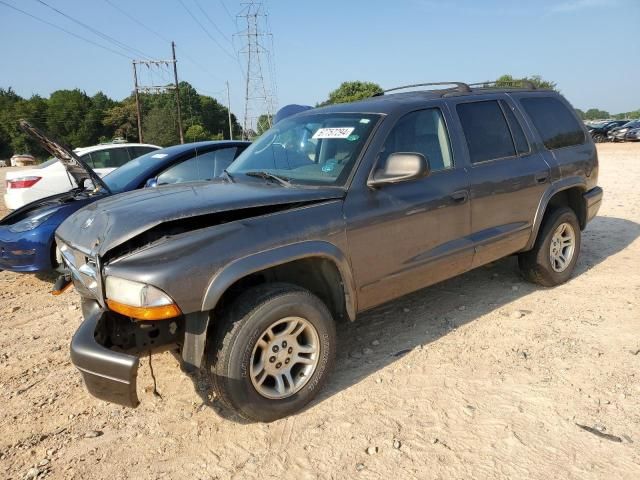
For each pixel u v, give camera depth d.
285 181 3.50
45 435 3.06
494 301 4.65
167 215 2.76
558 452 2.64
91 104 89.94
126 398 2.56
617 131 34.25
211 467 2.71
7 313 5.18
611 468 2.51
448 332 4.07
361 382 3.41
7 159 75.75
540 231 4.71
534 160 4.55
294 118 4.31
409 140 3.69
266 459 2.73
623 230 7.17
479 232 4.08
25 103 82.94
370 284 3.41
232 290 3.01
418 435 2.84
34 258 5.56
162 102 79.75
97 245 2.83
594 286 4.93
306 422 3.01
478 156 4.12
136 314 2.61
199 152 6.82
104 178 6.71
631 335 3.87
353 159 3.41
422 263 3.67
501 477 2.49
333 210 3.19
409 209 3.53
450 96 4.15
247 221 2.91
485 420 2.93
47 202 6.04
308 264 3.29
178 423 3.11
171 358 3.92
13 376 3.82
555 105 5.07
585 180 5.04
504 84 5.03
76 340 2.69
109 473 2.71
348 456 2.71
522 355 3.64
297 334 3.06
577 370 3.41
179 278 2.60
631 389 3.16
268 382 3.05
